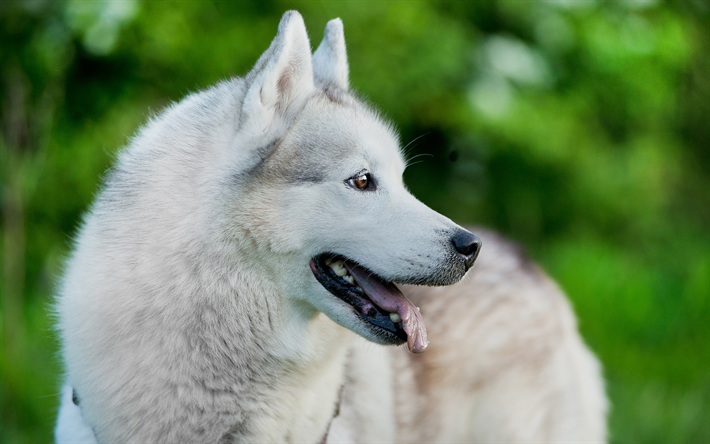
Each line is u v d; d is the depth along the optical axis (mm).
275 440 5168
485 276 6910
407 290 6496
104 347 4859
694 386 10477
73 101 12789
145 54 12461
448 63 14305
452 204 17266
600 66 15938
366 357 5898
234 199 4902
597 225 18062
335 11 13453
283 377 5109
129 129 12578
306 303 5168
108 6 11016
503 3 15406
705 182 20781
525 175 17125
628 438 9312
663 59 16469
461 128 15367
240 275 4949
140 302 4840
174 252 4883
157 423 4855
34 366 9594
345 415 5656
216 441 4996
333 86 5816
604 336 11828
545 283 7270
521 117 15031
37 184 11922
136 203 5020
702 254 15242
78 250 5230
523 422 6566
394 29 13812
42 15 11633
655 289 12992
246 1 13492
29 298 12125
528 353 6684
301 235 4965
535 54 15719
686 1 18766
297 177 4965
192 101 5469
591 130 16844
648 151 17484
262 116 4914
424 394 6273
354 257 5082
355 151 5082
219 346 4926
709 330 11680
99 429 4906
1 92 11438
